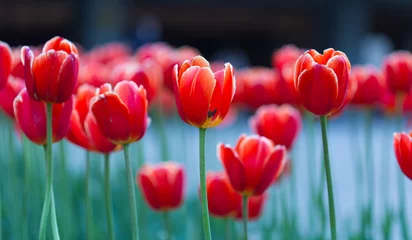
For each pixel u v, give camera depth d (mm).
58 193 2297
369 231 1803
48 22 14078
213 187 1428
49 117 1188
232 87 1142
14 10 13773
